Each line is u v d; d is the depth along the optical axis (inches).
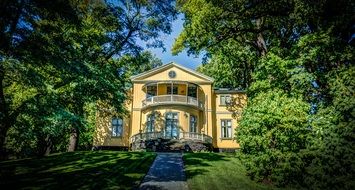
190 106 1349.7
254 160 537.3
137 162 720.3
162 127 1307.8
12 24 388.8
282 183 495.8
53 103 588.4
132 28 845.2
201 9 750.5
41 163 727.7
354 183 402.0
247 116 572.7
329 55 576.7
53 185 494.6
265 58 722.8
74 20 496.7
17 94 633.0
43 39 440.8
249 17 756.6
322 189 427.5
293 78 597.9
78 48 653.9
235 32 816.3
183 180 552.4
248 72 1264.8
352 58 544.1
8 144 858.8
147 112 1364.4
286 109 518.3
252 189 489.4
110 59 884.6
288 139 493.7
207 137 1306.6
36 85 501.7
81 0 632.4
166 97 1339.8
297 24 693.3
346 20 589.3
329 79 529.3
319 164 442.6
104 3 753.6
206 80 1454.2
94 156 823.1
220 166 685.3
